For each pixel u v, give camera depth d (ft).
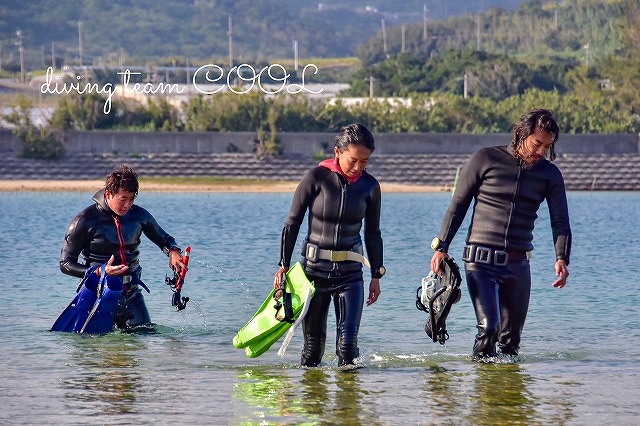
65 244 83.92
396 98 539.70
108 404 56.65
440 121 500.74
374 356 71.46
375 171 457.68
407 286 113.70
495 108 521.24
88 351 74.08
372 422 52.95
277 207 308.60
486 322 67.82
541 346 76.54
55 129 445.78
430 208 311.88
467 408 56.08
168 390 60.34
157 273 125.39
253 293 108.99
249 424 52.49
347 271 64.85
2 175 427.33
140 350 74.74
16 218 241.96
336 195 63.82
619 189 465.47
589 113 519.19
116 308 83.97
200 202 336.29
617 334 82.33
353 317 65.31
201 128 479.41
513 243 67.67
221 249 165.37
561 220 67.21
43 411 54.90
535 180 67.15
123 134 448.65
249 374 65.36
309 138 460.14
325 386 61.52
